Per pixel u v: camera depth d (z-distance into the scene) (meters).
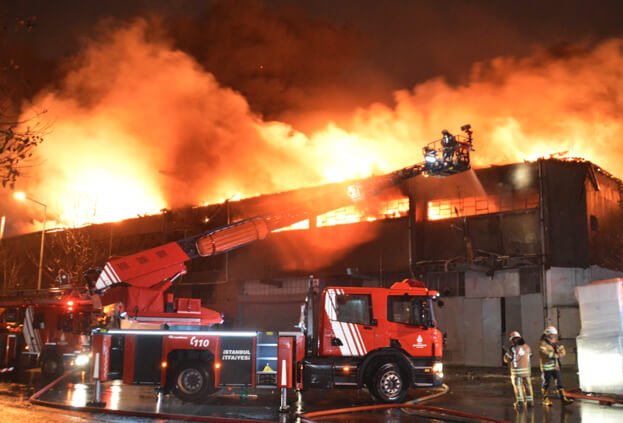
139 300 14.62
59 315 20.14
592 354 14.16
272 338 13.36
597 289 14.36
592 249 25.53
